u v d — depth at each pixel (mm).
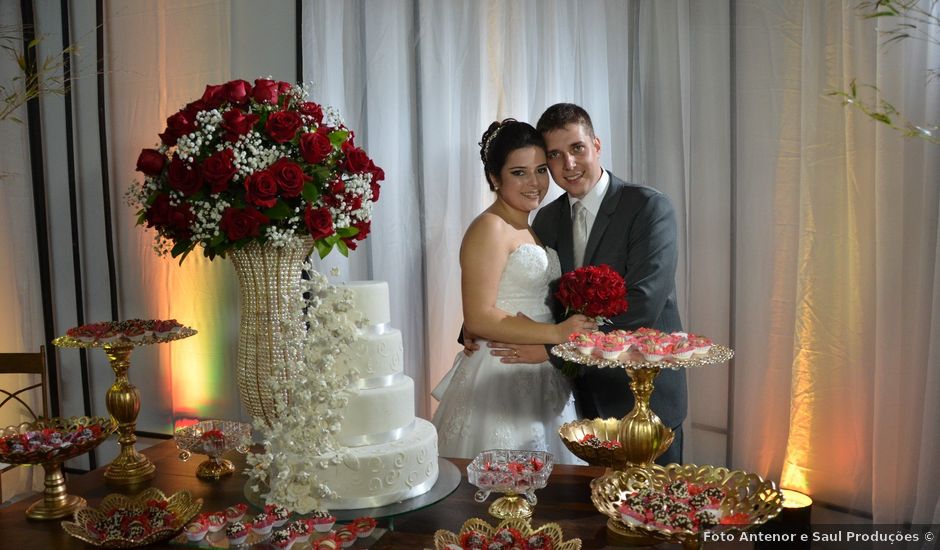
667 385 2643
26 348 3871
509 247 2699
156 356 3762
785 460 2906
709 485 1651
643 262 2576
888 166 2516
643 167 3029
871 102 2590
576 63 3160
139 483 2127
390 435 1897
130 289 3756
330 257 3453
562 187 2734
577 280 2355
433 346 3422
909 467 2584
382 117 3385
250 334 1993
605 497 1615
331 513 1787
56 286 3908
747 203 2934
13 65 3744
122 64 3635
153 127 3621
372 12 3361
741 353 2992
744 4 2869
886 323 2559
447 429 2732
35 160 3799
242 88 1991
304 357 1806
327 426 1762
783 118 2848
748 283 2957
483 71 3279
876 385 2602
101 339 2246
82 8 3668
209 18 3500
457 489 2016
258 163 1918
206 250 1987
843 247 2750
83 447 1980
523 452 1897
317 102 3381
